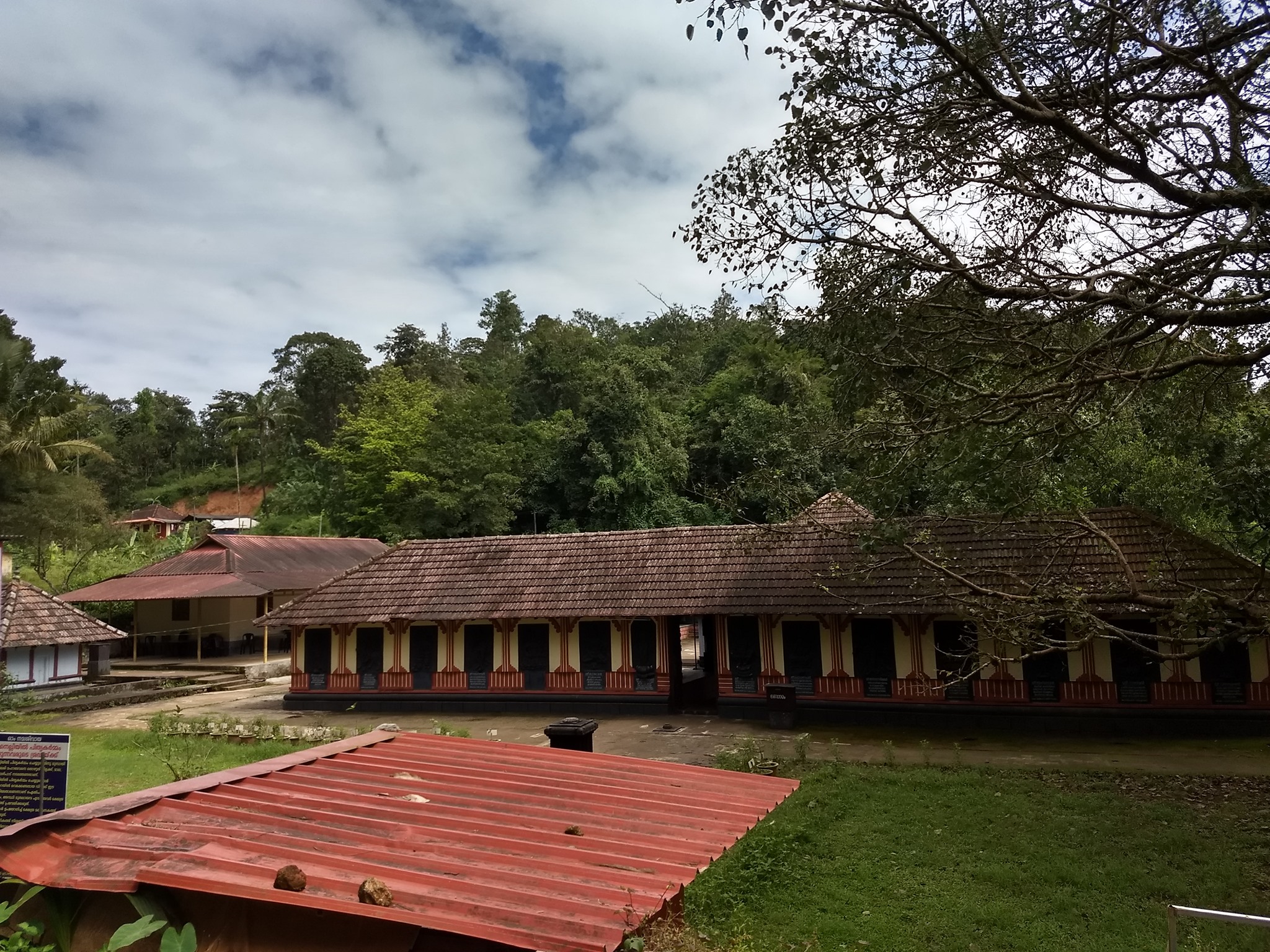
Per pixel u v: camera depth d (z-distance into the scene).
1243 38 6.64
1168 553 12.72
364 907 3.76
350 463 45.50
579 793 6.19
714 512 36.16
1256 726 14.56
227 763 13.79
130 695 23.03
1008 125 7.78
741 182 8.27
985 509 9.91
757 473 10.83
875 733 16.12
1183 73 7.55
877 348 8.00
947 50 6.71
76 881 4.30
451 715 19.69
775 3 6.43
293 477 62.41
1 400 33.56
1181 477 15.24
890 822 10.14
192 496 69.50
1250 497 9.90
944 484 9.63
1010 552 15.70
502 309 74.88
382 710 20.45
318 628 21.17
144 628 31.81
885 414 8.48
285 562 32.50
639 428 38.16
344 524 49.88
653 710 18.73
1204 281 7.00
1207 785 11.66
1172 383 9.65
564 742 9.84
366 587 21.38
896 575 16.64
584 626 19.45
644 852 4.89
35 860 4.57
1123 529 15.55
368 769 6.80
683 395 47.75
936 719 16.47
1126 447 16.33
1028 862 8.78
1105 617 14.73
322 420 68.44
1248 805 10.56
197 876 4.15
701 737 16.16
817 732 16.33
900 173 7.90
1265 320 6.55
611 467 37.44
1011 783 11.82
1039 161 7.86
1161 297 6.85
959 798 11.06
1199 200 6.61
